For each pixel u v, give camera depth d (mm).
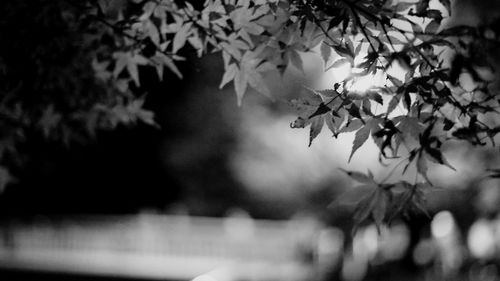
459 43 3180
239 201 34219
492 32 3041
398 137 3438
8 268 17859
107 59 4828
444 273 13344
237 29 3934
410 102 3246
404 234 13711
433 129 3471
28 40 4789
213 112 30594
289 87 25625
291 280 14492
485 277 12961
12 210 25750
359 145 3445
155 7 4184
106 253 22859
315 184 27375
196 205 32406
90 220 25875
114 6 4172
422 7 3303
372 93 3322
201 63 27391
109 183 28547
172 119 29438
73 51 4883
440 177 13922
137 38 4453
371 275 13797
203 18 4051
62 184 26891
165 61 4598
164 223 25016
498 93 3340
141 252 22969
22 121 5789
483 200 13617
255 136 33000
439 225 13758
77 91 5387
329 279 14523
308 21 3688
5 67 5000
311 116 3348
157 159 29453
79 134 6051
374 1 3359
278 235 22656
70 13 4664
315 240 16422
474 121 3365
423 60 3354
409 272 13500
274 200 34938
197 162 31188
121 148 28172
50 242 23219
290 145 32594
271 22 3768
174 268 18750
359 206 3707
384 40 3463
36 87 5270
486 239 13609
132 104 5711
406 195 3645
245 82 4137
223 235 22812
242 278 13375
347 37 3631
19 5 4578
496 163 13508
